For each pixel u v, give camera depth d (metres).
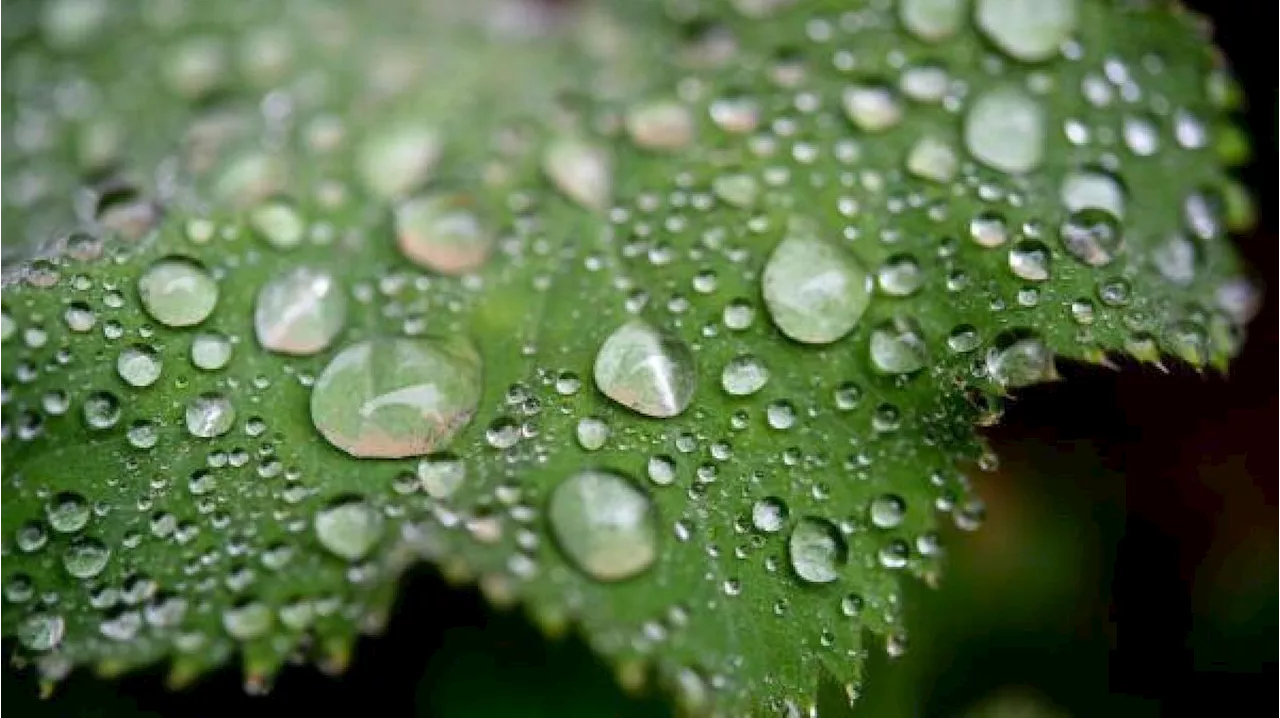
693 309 0.11
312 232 0.11
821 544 0.10
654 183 0.11
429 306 0.11
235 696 0.11
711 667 0.10
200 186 0.11
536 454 0.10
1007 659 0.11
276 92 0.12
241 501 0.10
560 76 0.12
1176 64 0.11
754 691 0.10
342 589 0.10
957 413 0.10
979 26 0.11
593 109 0.11
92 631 0.10
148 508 0.10
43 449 0.10
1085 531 0.12
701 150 0.11
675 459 0.10
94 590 0.10
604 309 0.11
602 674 0.11
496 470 0.10
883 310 0.10
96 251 0.11
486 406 0.10
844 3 0.11
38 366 0.10
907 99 0.11
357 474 0.10
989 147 0.11
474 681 0.11
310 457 0.10
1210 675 0.11
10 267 0.11
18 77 0.11
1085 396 0.12
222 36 0.12
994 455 0.10
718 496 0.10
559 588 0.10
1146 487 0.12
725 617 0.10
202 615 0.10
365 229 0.11
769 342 0.10
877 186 0.11
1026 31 0.11
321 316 0.11
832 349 0.10
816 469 0.10
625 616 0.10
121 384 0.10
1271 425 0.11
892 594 0.10
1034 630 0.12
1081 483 0.12
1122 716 0.11
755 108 0.11
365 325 0.11
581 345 0.10
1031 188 0.11
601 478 0.10
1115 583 0.12
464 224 0.11
